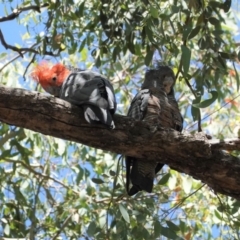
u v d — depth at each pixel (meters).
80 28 11.04
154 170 8.66
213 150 7.81
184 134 7.74
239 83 10.35
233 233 10.37
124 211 9.30
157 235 9.27
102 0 9.95
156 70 10.03
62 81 8.80
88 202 11.10
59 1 10.24
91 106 7.59
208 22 9.66
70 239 11.66
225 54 9.42
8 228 11.41
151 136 7.70
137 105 9.32
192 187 12.09
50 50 10.52
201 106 8.36
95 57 11.07
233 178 7.85
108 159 11.95
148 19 9.40
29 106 7.52
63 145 11.92
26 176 12.41
